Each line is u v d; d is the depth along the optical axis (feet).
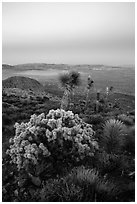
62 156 13.05
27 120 22.85
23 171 12.12
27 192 10.61
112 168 12.18
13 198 10.30
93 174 10.69
